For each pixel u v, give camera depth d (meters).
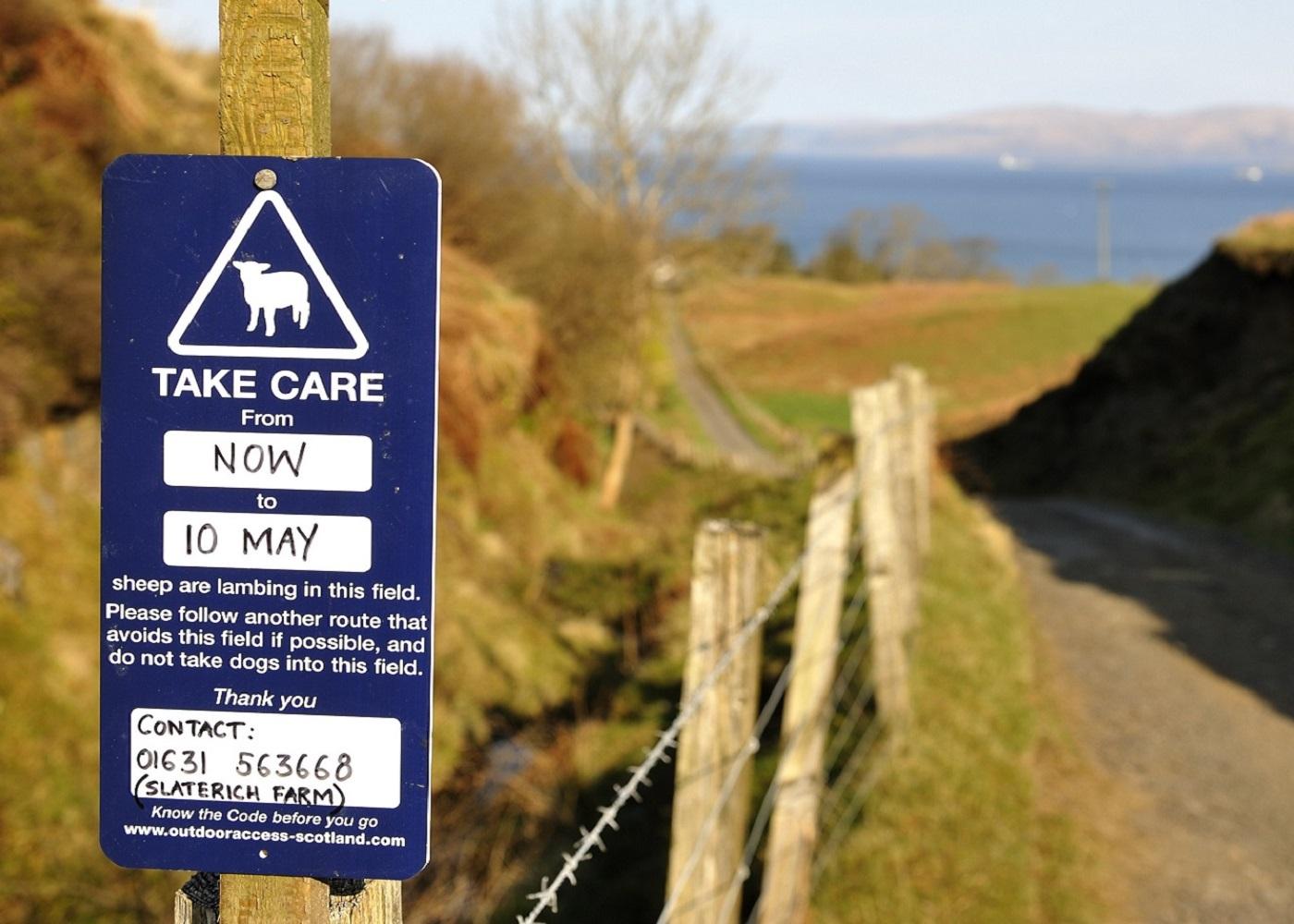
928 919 4.48
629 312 25.16
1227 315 24.38
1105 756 6.85
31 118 11.25
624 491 24.50
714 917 3.13
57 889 6.63
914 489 8.88
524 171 24.34
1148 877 5.37
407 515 1.42
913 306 63.66
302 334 1.41
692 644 3.07
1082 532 15.60
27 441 9.41
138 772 1.46
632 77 27.66
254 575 1.44
